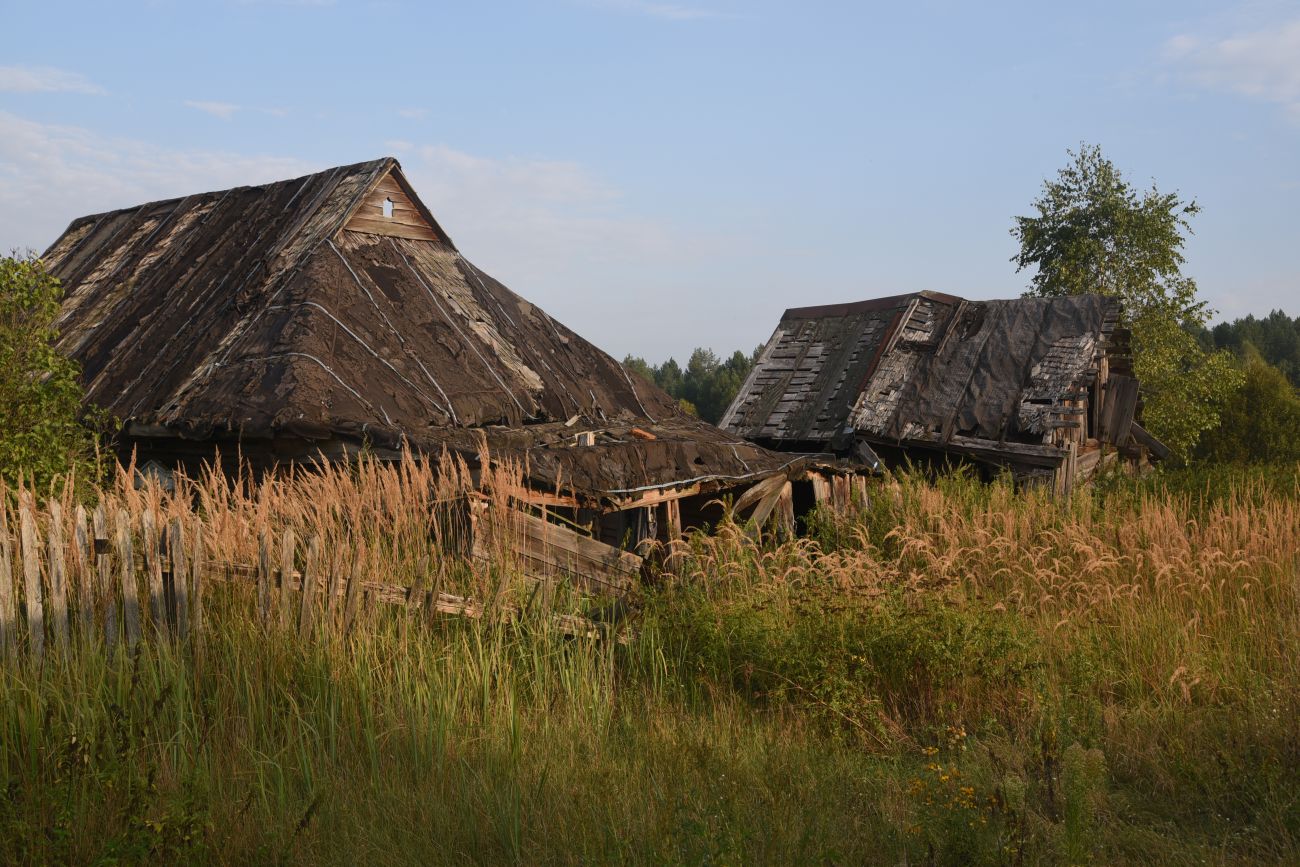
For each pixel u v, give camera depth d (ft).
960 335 71.10
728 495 43.21
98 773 15.72
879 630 24.97
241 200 62.23
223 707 18.48
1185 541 31.86
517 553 27.81
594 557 30.99
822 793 17.92
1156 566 30.12
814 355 78.33
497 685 21.07
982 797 16.83
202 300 52.60
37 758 16.30
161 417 42.22
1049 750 18.02
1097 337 66.28
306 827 15.24
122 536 19.42
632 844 14.93
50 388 31.86
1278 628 26.86
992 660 24.34
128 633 19.34
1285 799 17.57
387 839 15.16
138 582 20.16
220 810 15.60
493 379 48.98
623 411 54.90
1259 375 149.89
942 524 36.14
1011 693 23.73
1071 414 62.13
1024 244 125.90
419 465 35.06
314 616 20.86
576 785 17.40
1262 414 147.33
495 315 54.60
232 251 56.49
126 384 48.01
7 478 28.99
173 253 60.18
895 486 43.98
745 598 28.22
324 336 44.57
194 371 45.27
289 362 42.19
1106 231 120.57
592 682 22.40
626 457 37.29
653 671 24.39
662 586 30.50
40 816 14.80
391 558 25.54
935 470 65.98
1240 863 15.48
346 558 22.88
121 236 66.74
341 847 14.98
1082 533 33.60
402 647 20.77
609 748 19.75
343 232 52.75
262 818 15.58
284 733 18.34
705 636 25.79
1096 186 121.80
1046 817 16.63
